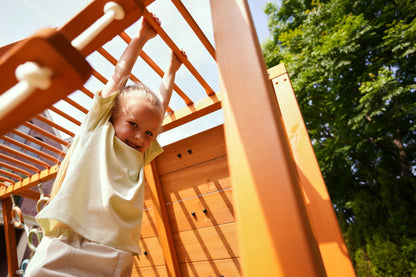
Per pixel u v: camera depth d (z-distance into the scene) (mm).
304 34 6625
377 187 7156
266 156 357
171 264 1878
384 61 6383
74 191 728
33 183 2436
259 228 318
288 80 1581
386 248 5176
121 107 969
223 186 1904
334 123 6902
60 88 263
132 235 802
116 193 776
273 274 287
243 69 435
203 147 2041
